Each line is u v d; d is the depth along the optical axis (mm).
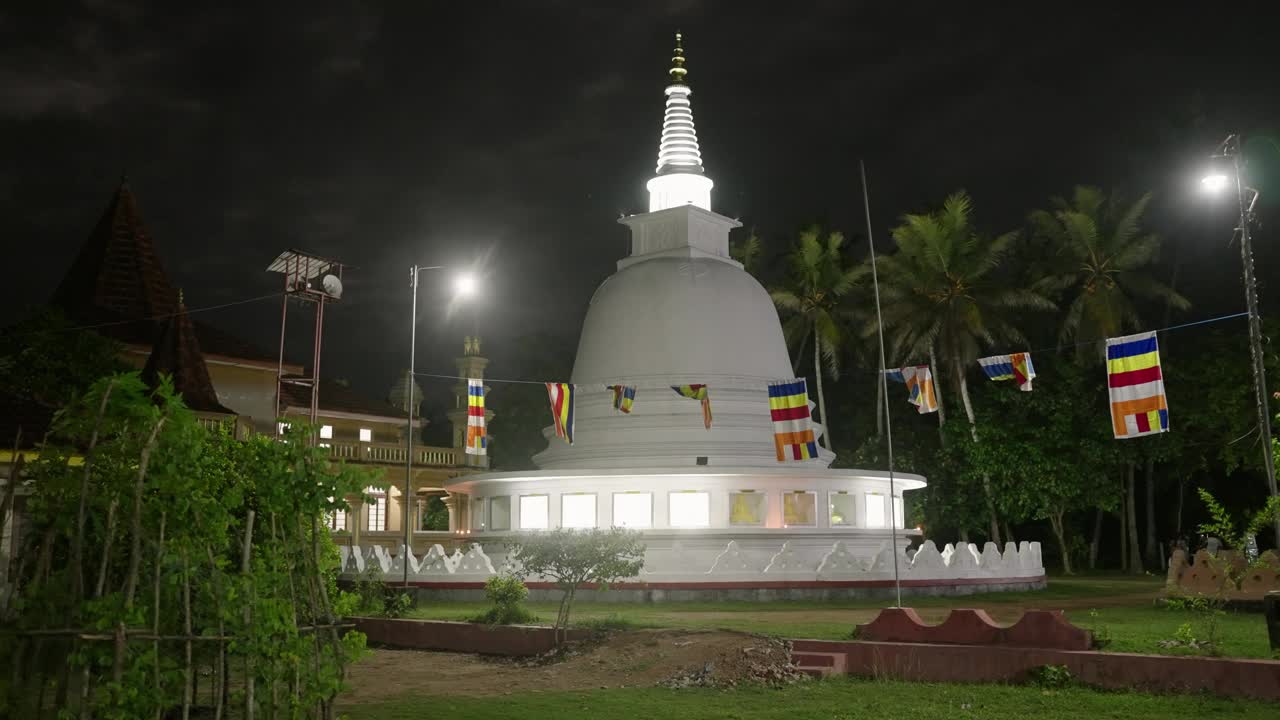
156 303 61125
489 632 24562
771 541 40562
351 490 12906
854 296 72125
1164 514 75188
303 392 68812
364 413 71062
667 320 45219
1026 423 61250
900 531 44500
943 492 63406
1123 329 72125
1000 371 32094
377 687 19672
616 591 36281
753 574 36531
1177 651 20078
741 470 40688
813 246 68625
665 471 40656
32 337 38438
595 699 17750
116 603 9984
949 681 19188
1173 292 63781
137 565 10359
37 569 11164
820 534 41156
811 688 18500
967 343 62031
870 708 16531
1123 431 28297
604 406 45125
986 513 61938
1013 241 70500
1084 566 74750
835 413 77875
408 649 25750
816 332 69625
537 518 42719
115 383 10836
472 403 36344
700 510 41156
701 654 20625
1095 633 20203
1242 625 26688
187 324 52625
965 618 20016
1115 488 61750
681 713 16422
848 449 75625
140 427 10992
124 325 57438
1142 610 32188
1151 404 28078
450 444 102375
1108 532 77500
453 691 19094
